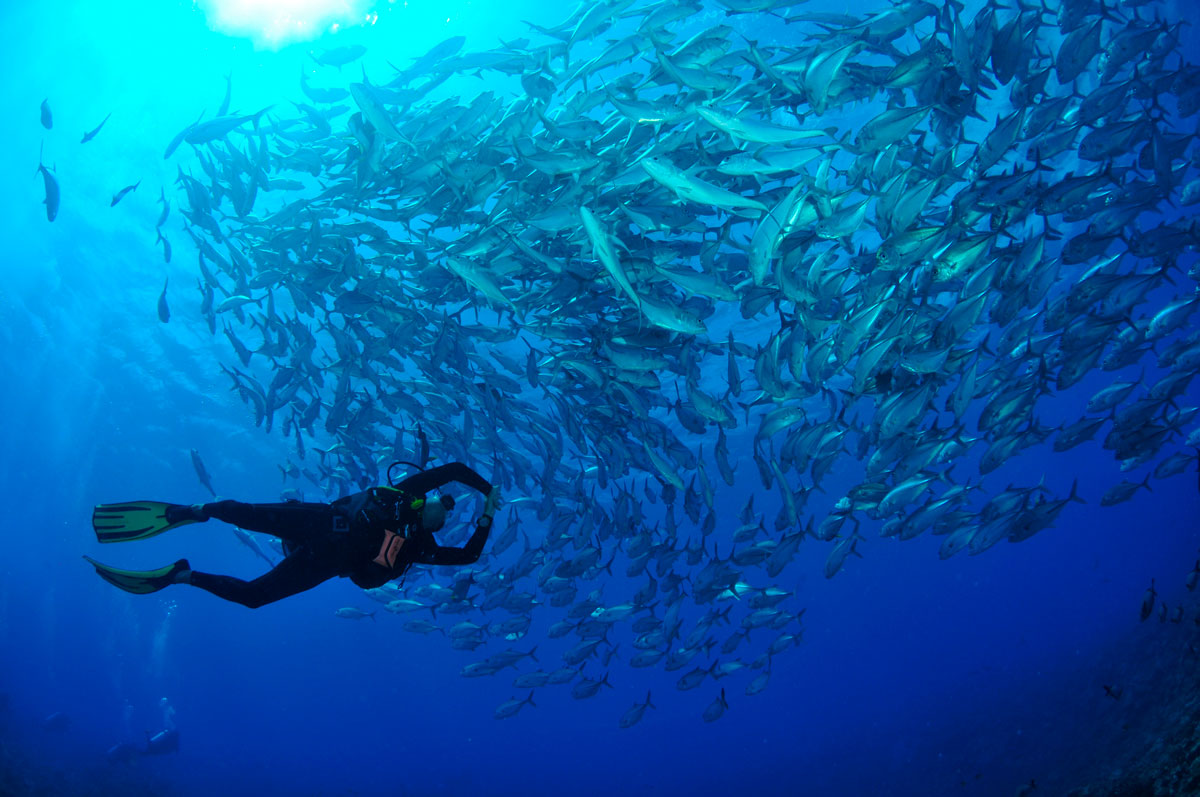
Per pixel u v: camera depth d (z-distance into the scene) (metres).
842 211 5.26
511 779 45.69
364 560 4.00
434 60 7.25
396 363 8.38
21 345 23.80
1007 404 7.80
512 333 7.62
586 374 7.00
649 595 9.70
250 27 12.34
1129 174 10.28
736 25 12.38
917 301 7.26
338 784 39.97
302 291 7.64
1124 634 28.25
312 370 8.05
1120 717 17.83
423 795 37.44
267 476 31.36
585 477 9.60
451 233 13.70
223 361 22.83
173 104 13.99
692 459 8.26
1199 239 7.59
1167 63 15.72
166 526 3.82
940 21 5.57
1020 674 34.69
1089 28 6.48
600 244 4.01
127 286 19.89
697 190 4.42
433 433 8.94
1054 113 6.66
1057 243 19.31
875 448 8.23
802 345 5.85
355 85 5.70
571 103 6.53
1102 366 9.09
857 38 5.57
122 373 25.00
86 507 36.44
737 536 8.90
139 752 29.72
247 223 7.98
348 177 7.37
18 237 18.14
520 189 6.65
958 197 6.14
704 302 7.60
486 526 4.52
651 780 42.91
